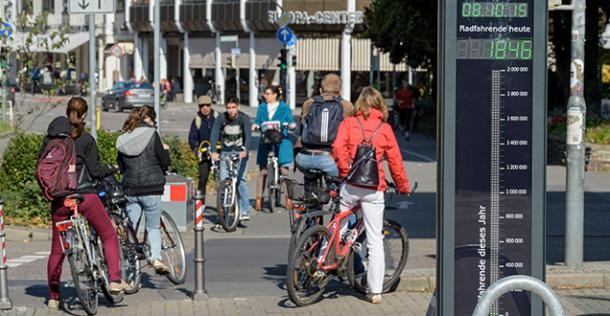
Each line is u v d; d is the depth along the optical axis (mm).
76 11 16922
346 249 11781
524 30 8664
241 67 75750
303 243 11289
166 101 75750
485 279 8758
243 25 74062
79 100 11484
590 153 27859
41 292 12742
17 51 24656
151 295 12508
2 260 11492
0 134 38344
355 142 11430
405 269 12969
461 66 8664
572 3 12812
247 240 17094
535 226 8750
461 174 8711
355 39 72188
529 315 8781
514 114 8695
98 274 11547
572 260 13008
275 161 20203
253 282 13297
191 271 14117
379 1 48844
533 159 8719
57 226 11273
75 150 11352
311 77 73500
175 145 22766
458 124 8688
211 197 22672
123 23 87875
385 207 12594
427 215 19719
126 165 12641
